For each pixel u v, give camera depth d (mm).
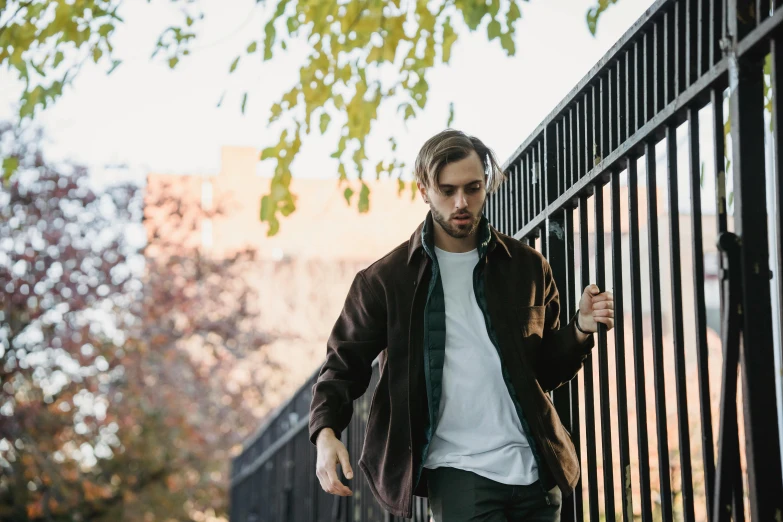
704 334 2014
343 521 5812
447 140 2406
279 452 9625
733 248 1784
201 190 16719
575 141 2906
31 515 12414
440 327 2506
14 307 12047
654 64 2307
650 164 2316
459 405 2484
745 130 1806
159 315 14617
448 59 4949
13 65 4578
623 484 2449
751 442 1741
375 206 24109
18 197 12711
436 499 2512
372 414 2654
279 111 4816
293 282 23938
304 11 4785
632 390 5027
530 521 2500
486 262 2529
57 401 12055
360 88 4938
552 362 2572
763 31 1716
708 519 1981
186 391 16328
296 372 23344
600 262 2650
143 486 15188
